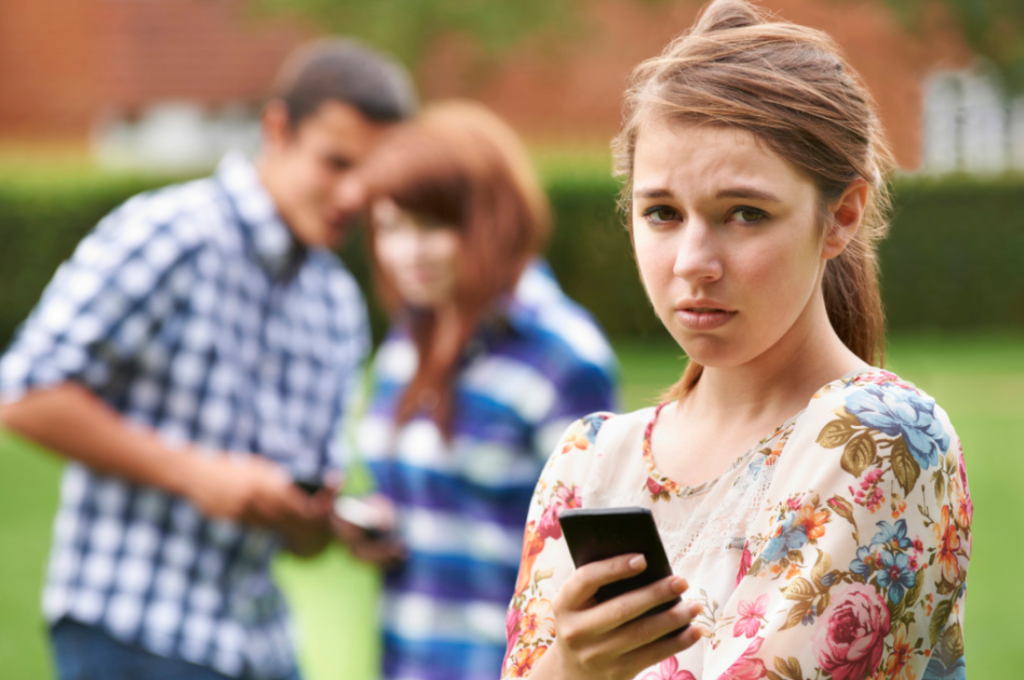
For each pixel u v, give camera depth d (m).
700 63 2.11
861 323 2.41
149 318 5.21
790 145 2.03
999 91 27.08
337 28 26.59
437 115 5.41
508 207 5.19
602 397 5.11
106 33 33.75
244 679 5.16
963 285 26.22
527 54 28.34
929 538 2.02
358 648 8.30
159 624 4.99
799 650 1.93
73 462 5.06
